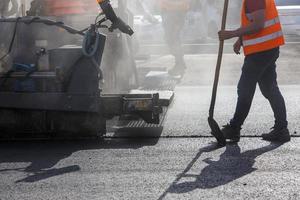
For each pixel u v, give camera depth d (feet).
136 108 30.66
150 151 28.66
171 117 36.01
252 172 25.00
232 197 22.06
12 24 33.94
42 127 30.89
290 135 30.94
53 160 27.50
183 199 21.93
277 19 30.37
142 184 23.71
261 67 29.99
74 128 30.83
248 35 29.91
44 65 31.09
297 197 21.94
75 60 30.19
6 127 31.07
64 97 30.30
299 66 57.77
